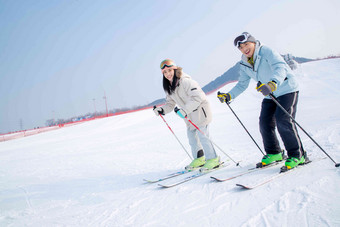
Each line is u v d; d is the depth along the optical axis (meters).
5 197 3.22
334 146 3.16
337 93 14.98
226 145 4.93
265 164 2.75
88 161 5.57
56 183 3.75
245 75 2.94
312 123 5.70
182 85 3.04
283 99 2.55
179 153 5.14
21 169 5.52
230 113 12.67
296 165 2.47
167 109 3.45
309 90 17.59
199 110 3.06
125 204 2.33
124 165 4.59
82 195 2.89
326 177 2.04
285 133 2.48
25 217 2.36
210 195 2.15
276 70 2.40
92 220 2.05
